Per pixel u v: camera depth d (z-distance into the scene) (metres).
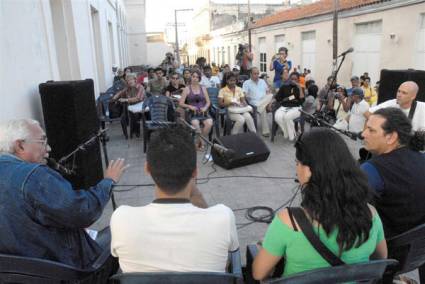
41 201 1.80
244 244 3.31
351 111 6.30
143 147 6.39
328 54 15.75
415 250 1.97
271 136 6.97
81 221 1.92
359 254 1.53
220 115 7.32
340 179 1.48
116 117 7.43
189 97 6.54
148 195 4.48
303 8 19.50
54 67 5.13
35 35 4.31
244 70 10.95
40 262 1.76
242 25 26.42
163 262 1.49
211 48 37.53
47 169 1.91
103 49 10.73
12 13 3.60
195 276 1.43
